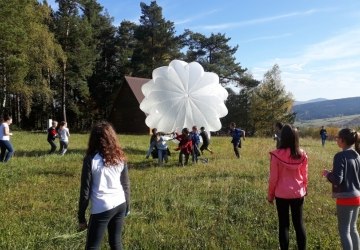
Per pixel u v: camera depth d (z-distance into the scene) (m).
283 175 5.55
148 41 58.31
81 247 6.24
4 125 14.80
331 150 26.39
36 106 53.47
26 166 14.12
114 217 4.64
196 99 19.75
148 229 7.10
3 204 8.80
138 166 15.36
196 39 59.12
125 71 57.84
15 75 37.22
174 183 11.45
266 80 67.12
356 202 5.29
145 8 57.78
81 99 57.34
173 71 19.83
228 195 9.83
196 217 7.97
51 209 8.52
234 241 6.58
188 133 16.03
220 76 57.94
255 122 64.75
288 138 5.55
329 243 6.43
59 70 47.16
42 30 38.69
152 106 19.66
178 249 6.26
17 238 6.48
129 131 45.44
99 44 59.69
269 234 6.95
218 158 18.27
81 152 19.14
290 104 69.44
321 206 8.82
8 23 34.31
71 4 48.47
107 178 4.54
